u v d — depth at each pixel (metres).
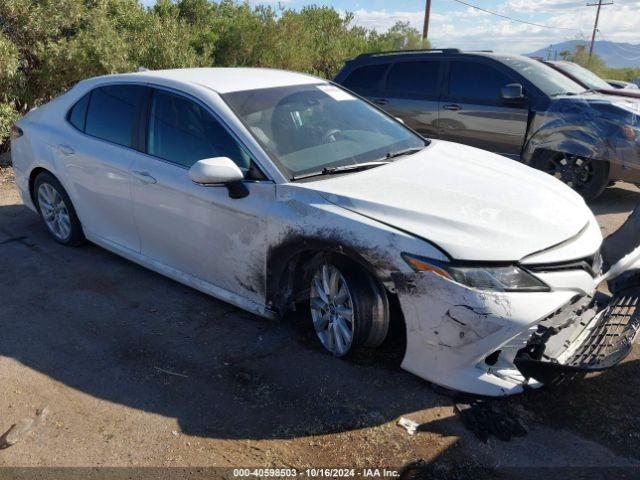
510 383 2.93
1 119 8.09
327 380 3.32
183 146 3.99
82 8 9.69
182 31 11.84
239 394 3.23
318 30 19.20
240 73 4.52
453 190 3.37
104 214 4.66
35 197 5.46
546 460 2.71
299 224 3.30
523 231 3.05
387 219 3.09
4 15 8.75
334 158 3.79
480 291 2.81
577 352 3.14
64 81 9.48
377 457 2.75
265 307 3.68
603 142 6.37
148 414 3.10
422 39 21.77
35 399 3.24
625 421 2.95
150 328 3.94
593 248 3.18
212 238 3.82
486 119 7.39
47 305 4.29
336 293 3.41
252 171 3.60
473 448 2.78
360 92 8.62
